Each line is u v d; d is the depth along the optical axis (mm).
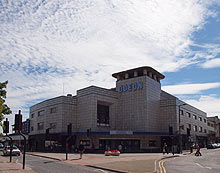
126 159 26438
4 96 26312
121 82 59031
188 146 57781
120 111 57594
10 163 21500
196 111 70000
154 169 17047
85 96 53719
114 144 49094
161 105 57719
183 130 57531
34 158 29578
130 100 56281
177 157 32281
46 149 53875
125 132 47594
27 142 65062
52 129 54406
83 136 51094
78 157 29688
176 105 55531
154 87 57469
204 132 76500
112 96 56875
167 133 52031
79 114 54344
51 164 21828
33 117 64750
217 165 21016
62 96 53438
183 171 16625
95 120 51719
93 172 16156
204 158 29875
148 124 52812
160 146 54031
